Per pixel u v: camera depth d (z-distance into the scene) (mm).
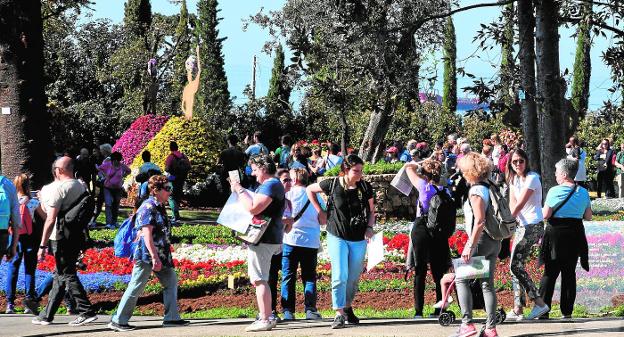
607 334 11445
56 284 13516
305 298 14008
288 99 70438
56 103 49219
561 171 13008
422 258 13609
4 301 16484
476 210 10688
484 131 50656
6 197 12492
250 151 29297
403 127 51875
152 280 17734
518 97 18719
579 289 14328
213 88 65562
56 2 32719
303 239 13836
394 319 13539
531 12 18688
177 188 29188
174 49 61656
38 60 23234
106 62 61281
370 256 12805
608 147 37562
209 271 19141
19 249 15203
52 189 13336
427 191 13547
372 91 21891
